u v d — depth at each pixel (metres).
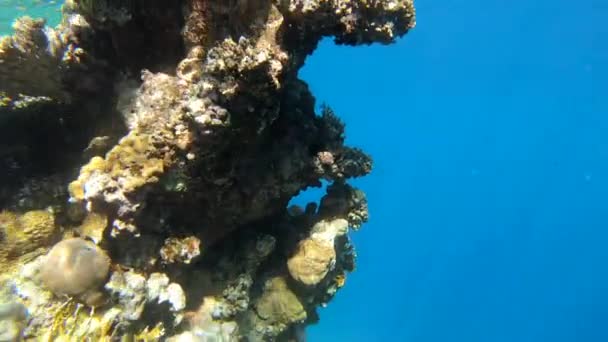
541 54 41.00
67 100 5.11
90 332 3.84
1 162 5.20
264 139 4.68
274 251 5.96
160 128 3.84
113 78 4.85
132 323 4.09
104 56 4.74
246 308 5.44
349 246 6.72
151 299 4.21
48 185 5.09
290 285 5.84
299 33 4.32
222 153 4.06
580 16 32.78
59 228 4.73
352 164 5.66
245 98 3.65
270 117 4.10
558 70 43.22
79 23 4.61
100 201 3.93
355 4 4.21
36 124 5.37
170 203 4.22
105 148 4.84
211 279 5.32
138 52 4.61
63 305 3.88
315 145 5.44
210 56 3.53
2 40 4.52
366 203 6.45
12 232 4.51
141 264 4.31
